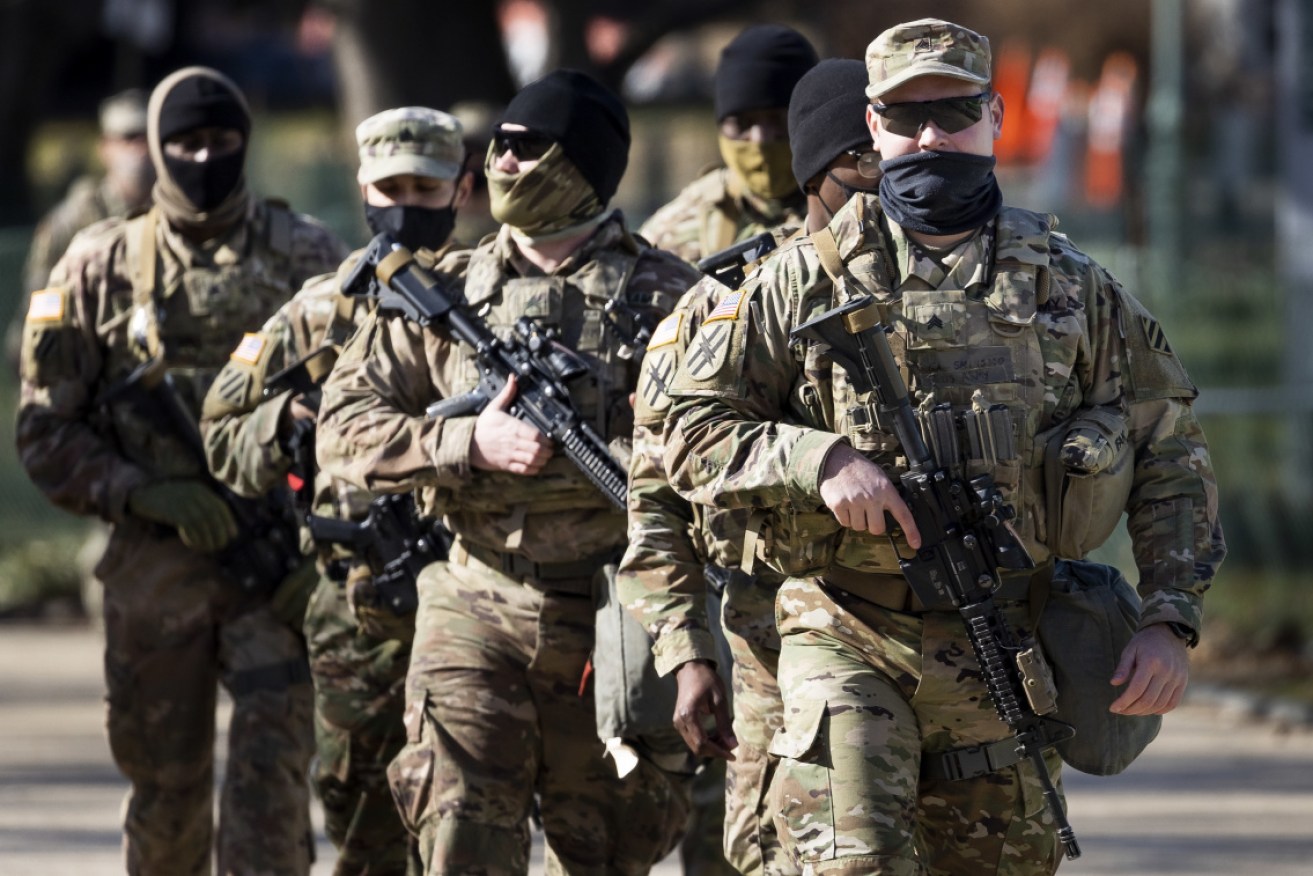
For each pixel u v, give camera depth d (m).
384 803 18.64
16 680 33.38
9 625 39.31
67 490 19.31
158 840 19.45
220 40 135.50
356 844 18.81
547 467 15.66
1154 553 13.27
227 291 19.61
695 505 14.16
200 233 19.78
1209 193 70.69
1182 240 47.94
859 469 12.73
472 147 23.67
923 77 13.00
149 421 19.25
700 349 13.44
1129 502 13.51
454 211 18.48
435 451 15.64
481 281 16.30
